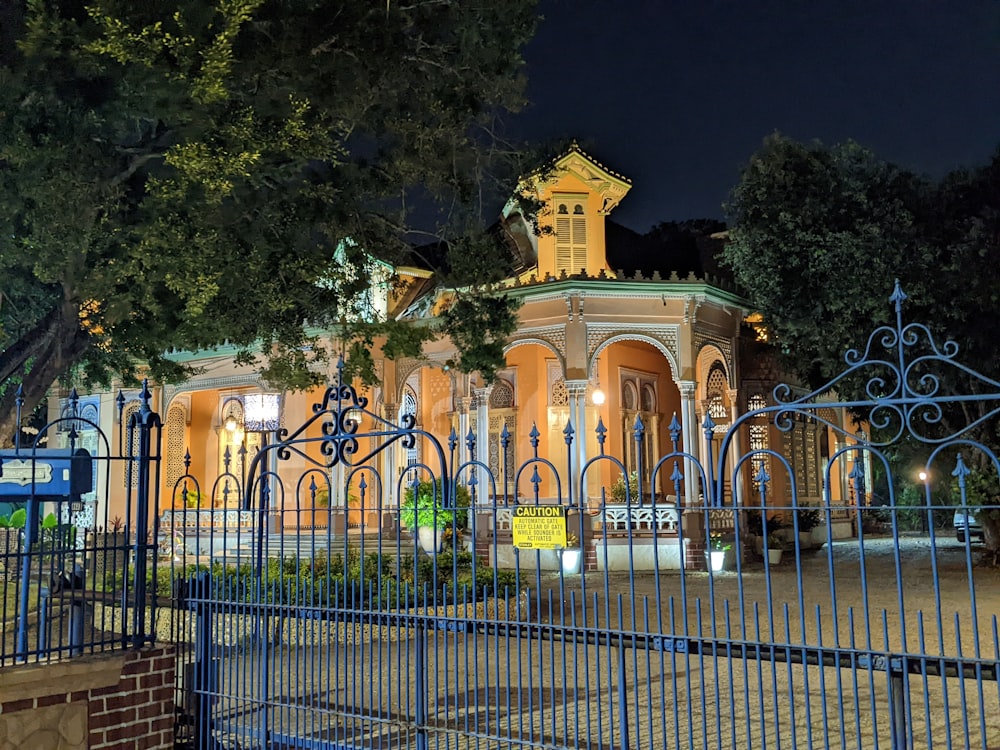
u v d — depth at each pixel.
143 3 10.91
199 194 12.44
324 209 14.59
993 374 18.70
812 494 27.42
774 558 21.59
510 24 14.67
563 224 22.61
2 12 11.26
